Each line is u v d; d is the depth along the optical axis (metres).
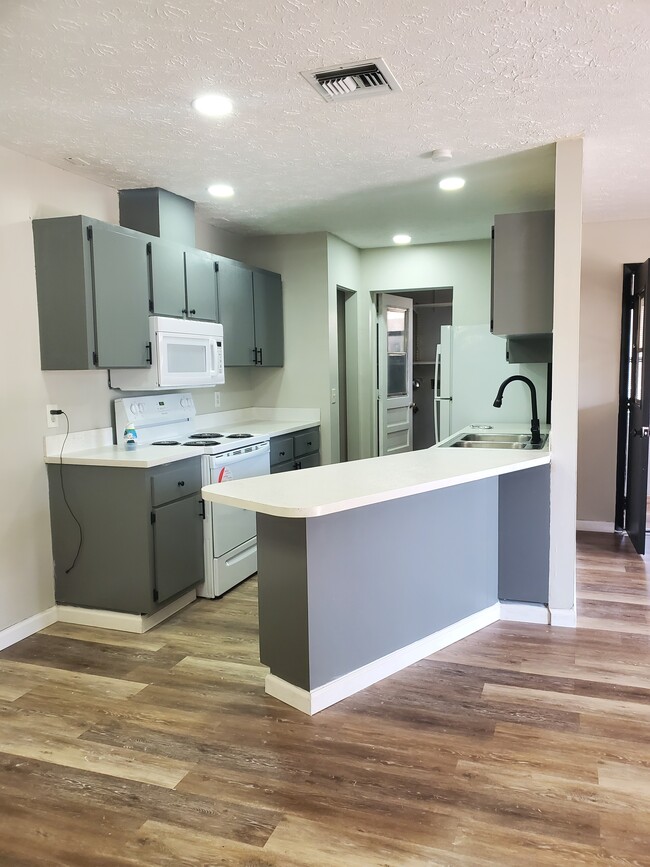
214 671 2.82
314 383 5.13
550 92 2.44
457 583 3.07
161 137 2.88
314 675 2.44
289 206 4.19
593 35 2.01
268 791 2.00
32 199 3.16
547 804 1.92
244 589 3.92
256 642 3.13
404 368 6.68
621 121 2.75
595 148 3.12
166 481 3.31
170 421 4.09
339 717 2.42
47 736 2.33
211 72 2.24
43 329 3.20
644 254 4.80
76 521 3.32
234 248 5.09
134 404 3.80
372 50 2.10
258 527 2.57
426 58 2.16
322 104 2.53
